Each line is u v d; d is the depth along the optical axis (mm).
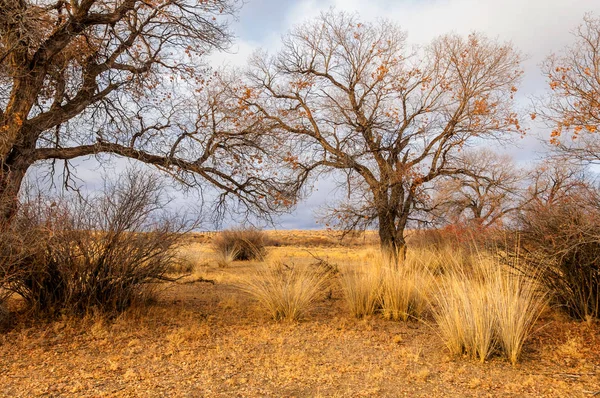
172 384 4434
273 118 14344
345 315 7934
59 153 8719
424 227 15133
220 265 17125
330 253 24109
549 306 7156
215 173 10492
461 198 18391
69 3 8719
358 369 4941
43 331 6223
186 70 10305
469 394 4184
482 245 8492
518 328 5285
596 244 6344
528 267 7215
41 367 4922
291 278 8680
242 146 10820
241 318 7578
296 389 4328
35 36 7520
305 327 7008
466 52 14062
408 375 4738
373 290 7969
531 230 7082
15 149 7789
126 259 7199
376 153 14562
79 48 9391
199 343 5996
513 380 4555
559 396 4070
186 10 9750
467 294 6004
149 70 9922
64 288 6992
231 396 4133
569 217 6387
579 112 6379
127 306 7508
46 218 6578
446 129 14070
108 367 4953
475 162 15836
